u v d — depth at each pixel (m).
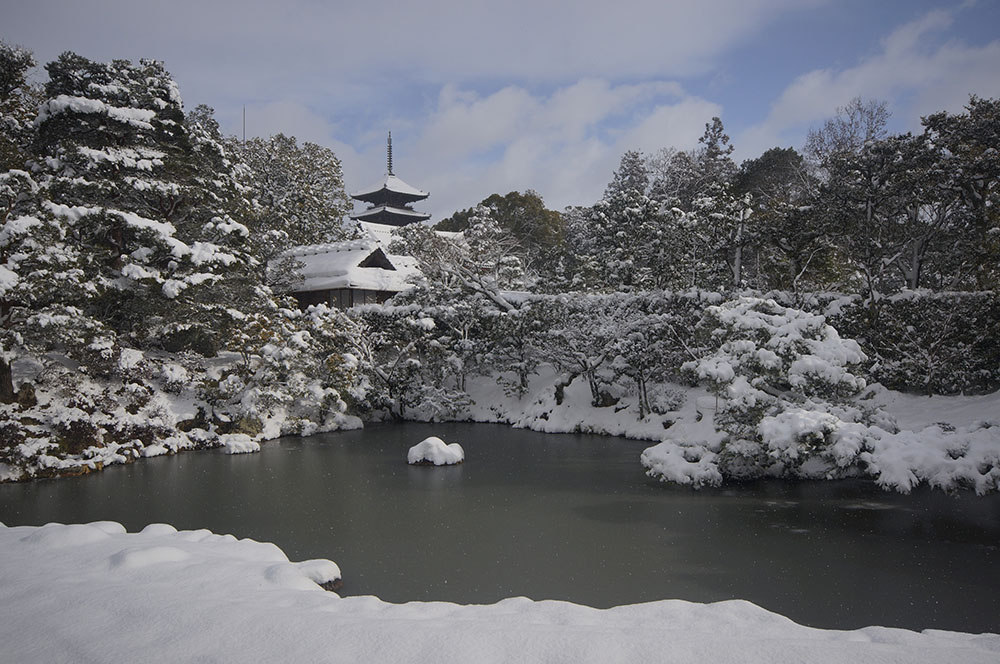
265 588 6.27
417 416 26.94
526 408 25.28
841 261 26.53
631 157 56.62
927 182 21.94
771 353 13.55
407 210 73.00
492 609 5.88
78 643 4.72
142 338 22.92
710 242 25.28
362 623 5.07
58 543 7.64
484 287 27.69
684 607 5.95
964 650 4.62
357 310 29.03
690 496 13.64
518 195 57.03
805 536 10.68
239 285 24.02
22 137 23.52
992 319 18.33
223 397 21.48
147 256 21.25
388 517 12.23
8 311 17.84
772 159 49.00
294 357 22.19
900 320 19.48
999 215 20.48
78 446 17.44
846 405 14.02
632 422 22.11
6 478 15.57
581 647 4.63
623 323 23.00
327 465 17.58
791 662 4.41
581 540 10.66
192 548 7.98
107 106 20.88
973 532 10.69
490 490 14.44
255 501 13.57
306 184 41.03
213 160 24.95
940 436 12.58
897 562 9.32
